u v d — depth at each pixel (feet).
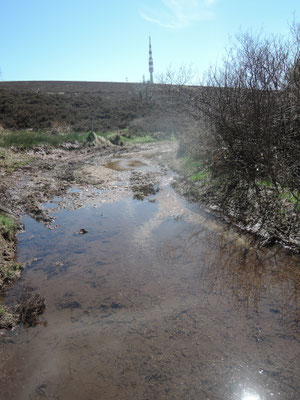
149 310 13.82
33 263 18.30
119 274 16.93
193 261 18.15
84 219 25.45
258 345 11.50
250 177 25.26
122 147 69.10
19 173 41.27
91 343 11.90
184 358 11.04
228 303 14.10
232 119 24.95
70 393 9.80
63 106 106.93
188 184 34.17
